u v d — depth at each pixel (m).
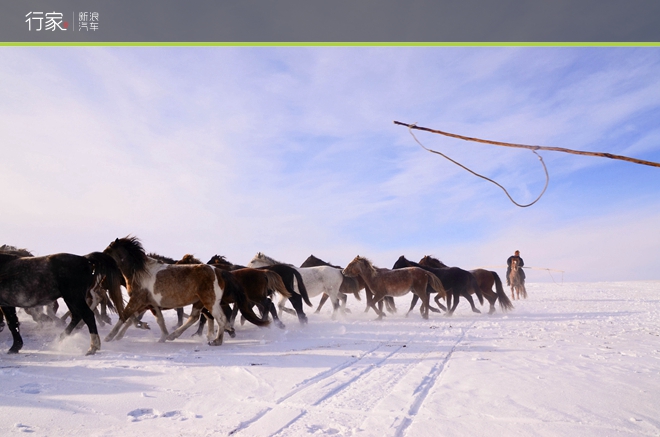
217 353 8.43
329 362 7.48
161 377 6.33
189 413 4.78
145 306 9.80
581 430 4.28
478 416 4.68
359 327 12.66
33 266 8.37
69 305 8.50
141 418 4.62
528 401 5.17
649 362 7.36
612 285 39.94
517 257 23.55
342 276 15.54
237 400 5.25
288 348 9.00
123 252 9.50
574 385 5.87
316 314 16.95
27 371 6.67
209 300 9.62
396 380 6.25
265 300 12.01
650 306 18.73
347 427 4.38
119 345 9.43
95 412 4.77
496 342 9.62
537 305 19.73
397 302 24.20
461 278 16.16
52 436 4.09
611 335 10.46
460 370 6.84
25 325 12.91
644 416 4.67
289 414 4.75
